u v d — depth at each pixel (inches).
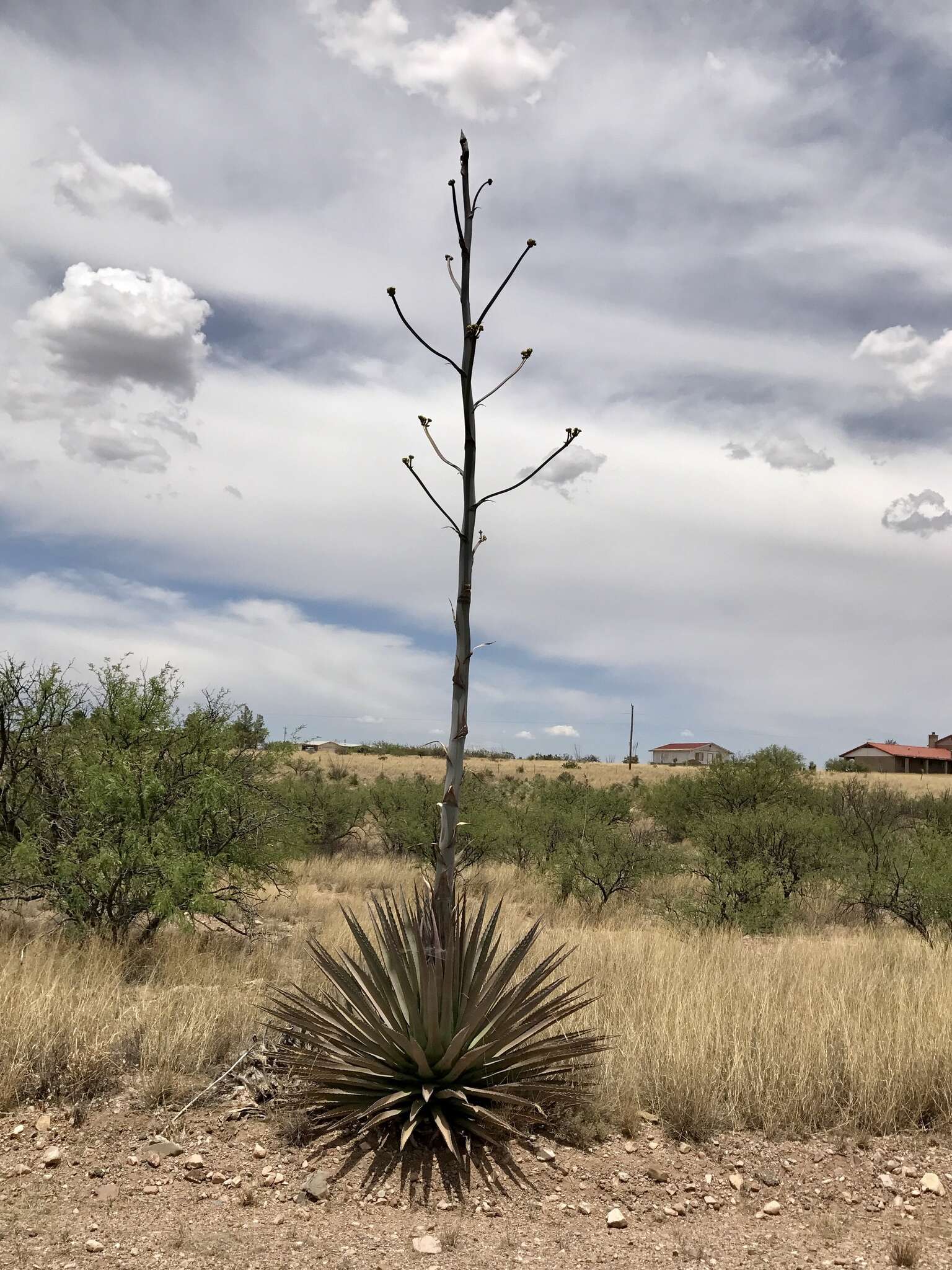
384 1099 187.8
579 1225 162.9
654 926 582.9
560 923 573.0
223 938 420.5
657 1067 223.0
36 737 399.2
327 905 555.8
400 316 192.4
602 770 2723.9
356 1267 144.9
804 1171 190.2
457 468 196.9
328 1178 174.7
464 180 201.3
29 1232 152.2
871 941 488.7
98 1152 184.2
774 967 366.9
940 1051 230.8
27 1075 211.3
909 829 887.7
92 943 340.5
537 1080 206.5
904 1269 151.6
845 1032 236.8
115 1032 235.3
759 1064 223.0
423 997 190.9
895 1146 203.0
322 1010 208.4
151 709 409.7
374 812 927.7
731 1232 163.8
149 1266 142.9
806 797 979.9
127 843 367.9
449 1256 149.9
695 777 1061.8
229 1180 174.1
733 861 678.5
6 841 385.4
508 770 2576.3
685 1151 196.7
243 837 430.6
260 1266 144.2
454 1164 182.2
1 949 331.3
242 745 454.3
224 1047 235.5
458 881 690.2
